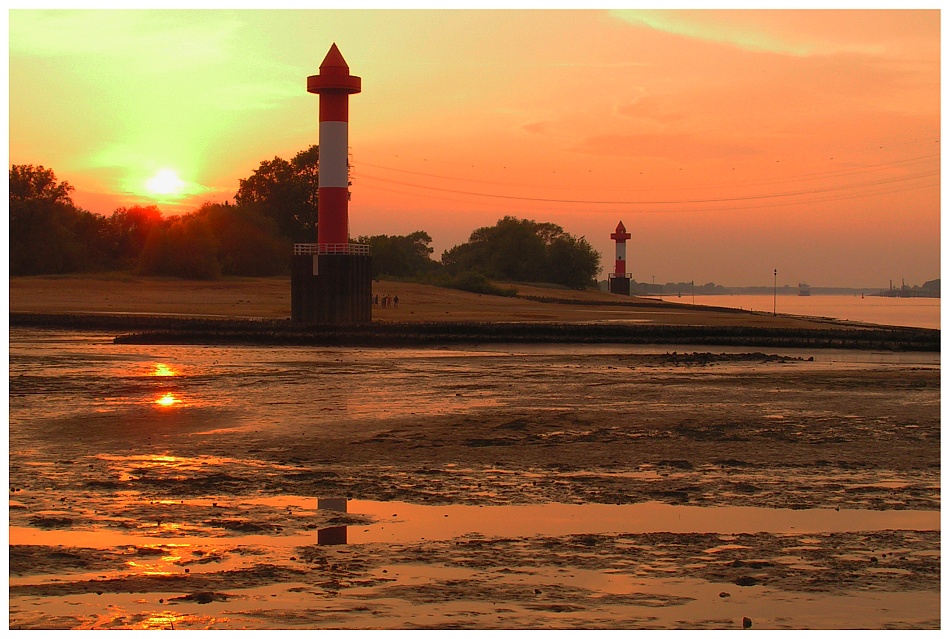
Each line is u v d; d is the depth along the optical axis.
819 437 26.53
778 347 70.06
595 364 51.88
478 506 18.22
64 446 24.84
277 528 16.41
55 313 87.00
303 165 177.00
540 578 13.52
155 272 137.12
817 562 14.25
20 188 156.00
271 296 120.38
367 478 20.86
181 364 50.09
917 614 12.04
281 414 30.95
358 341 70.75
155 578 13.38
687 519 17.17
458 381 41.97
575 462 22.86
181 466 22.16
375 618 11.80
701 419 29.95
